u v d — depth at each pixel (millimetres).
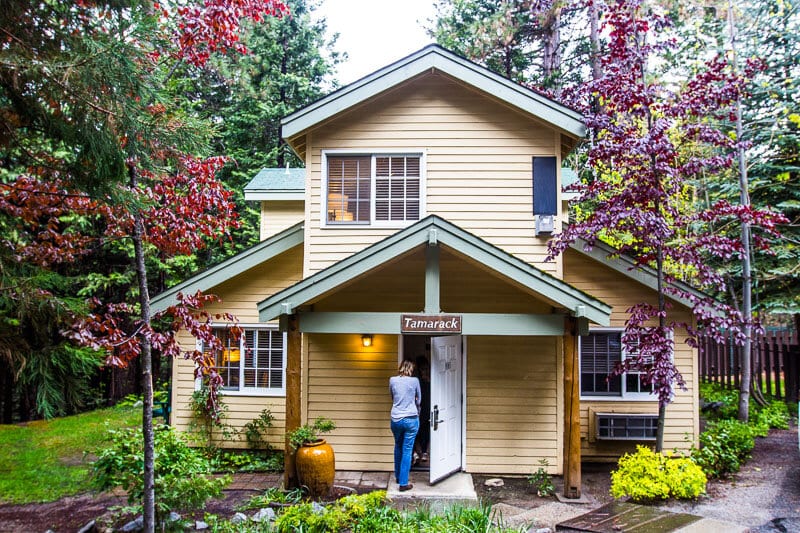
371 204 9508
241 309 10391
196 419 10281
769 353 13359
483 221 9336
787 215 12852
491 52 19125
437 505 7555
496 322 7812
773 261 12656
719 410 12141
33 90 4840
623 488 7363
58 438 11344
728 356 14195
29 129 5273
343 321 7941
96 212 5863
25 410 14008
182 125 5684
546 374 9297
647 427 9336
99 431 11938
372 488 8391
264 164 20375
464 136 9453
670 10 11883
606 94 8258
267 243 10078
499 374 9328
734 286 13562
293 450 8016
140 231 5953
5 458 9930
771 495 7516
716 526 6141
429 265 7824
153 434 6312
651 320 9719
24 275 5148
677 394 9477
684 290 9070
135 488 6246
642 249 8539
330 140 9594
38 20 4914
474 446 9242
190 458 6617
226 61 17328
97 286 14867
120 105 5062
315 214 9531
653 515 6535
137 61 5410
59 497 8078
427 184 9430
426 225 7645
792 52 12477
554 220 9203
